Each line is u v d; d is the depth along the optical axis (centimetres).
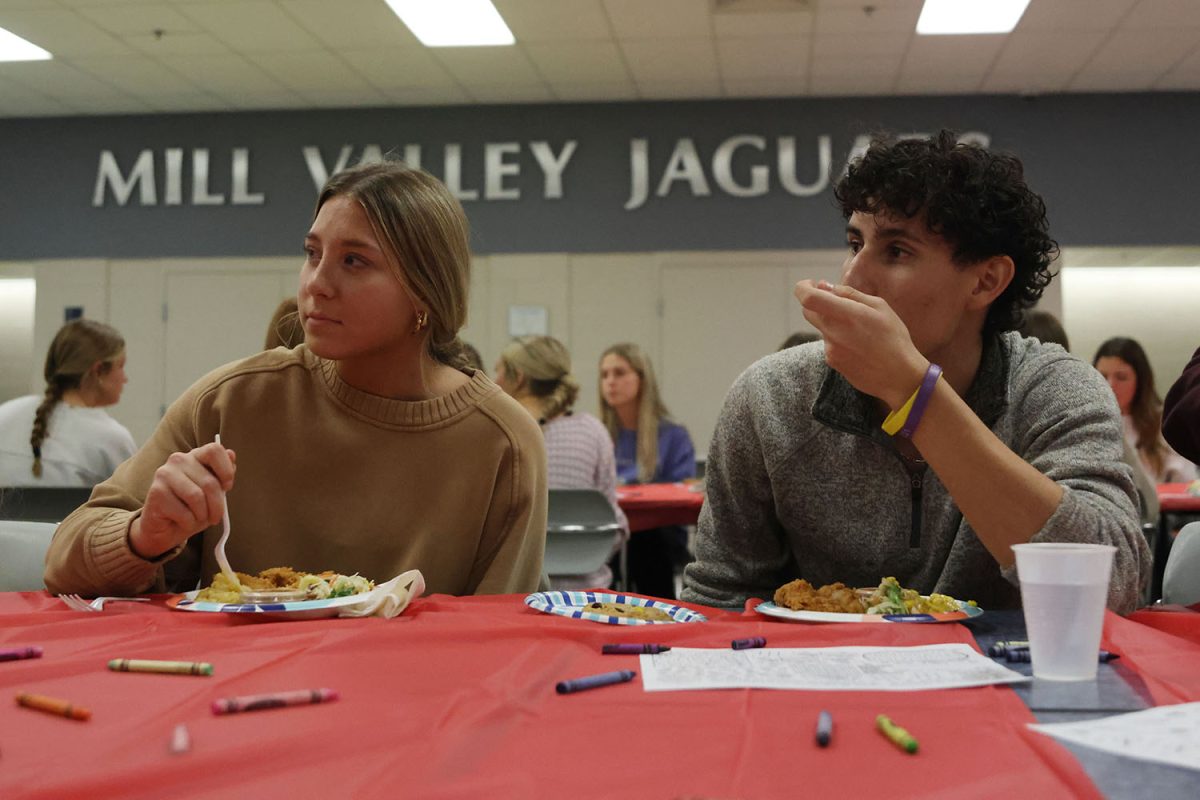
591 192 771
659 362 766
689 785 55
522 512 156
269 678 81
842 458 152
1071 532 112
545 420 362
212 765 58
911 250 132
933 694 75
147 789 55
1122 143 742
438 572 150
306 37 648
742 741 63
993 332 145
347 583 119
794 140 760
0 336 834
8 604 122
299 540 149
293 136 789
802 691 76
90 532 126
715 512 167
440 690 76
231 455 122
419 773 57
